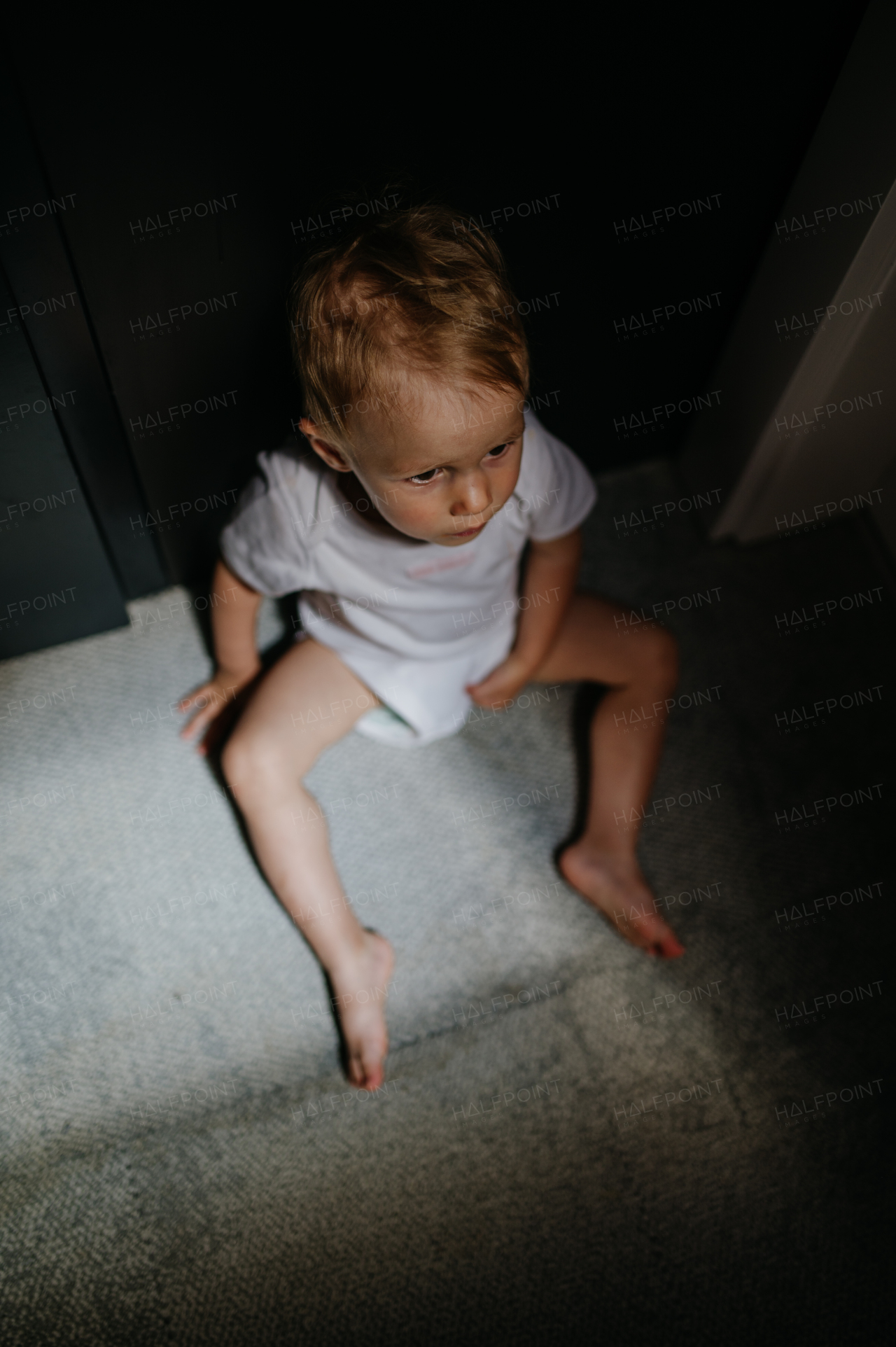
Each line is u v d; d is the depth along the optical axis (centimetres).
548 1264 90
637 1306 89
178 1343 85
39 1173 91
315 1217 91
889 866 109
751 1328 88
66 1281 87
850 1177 95
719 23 75
